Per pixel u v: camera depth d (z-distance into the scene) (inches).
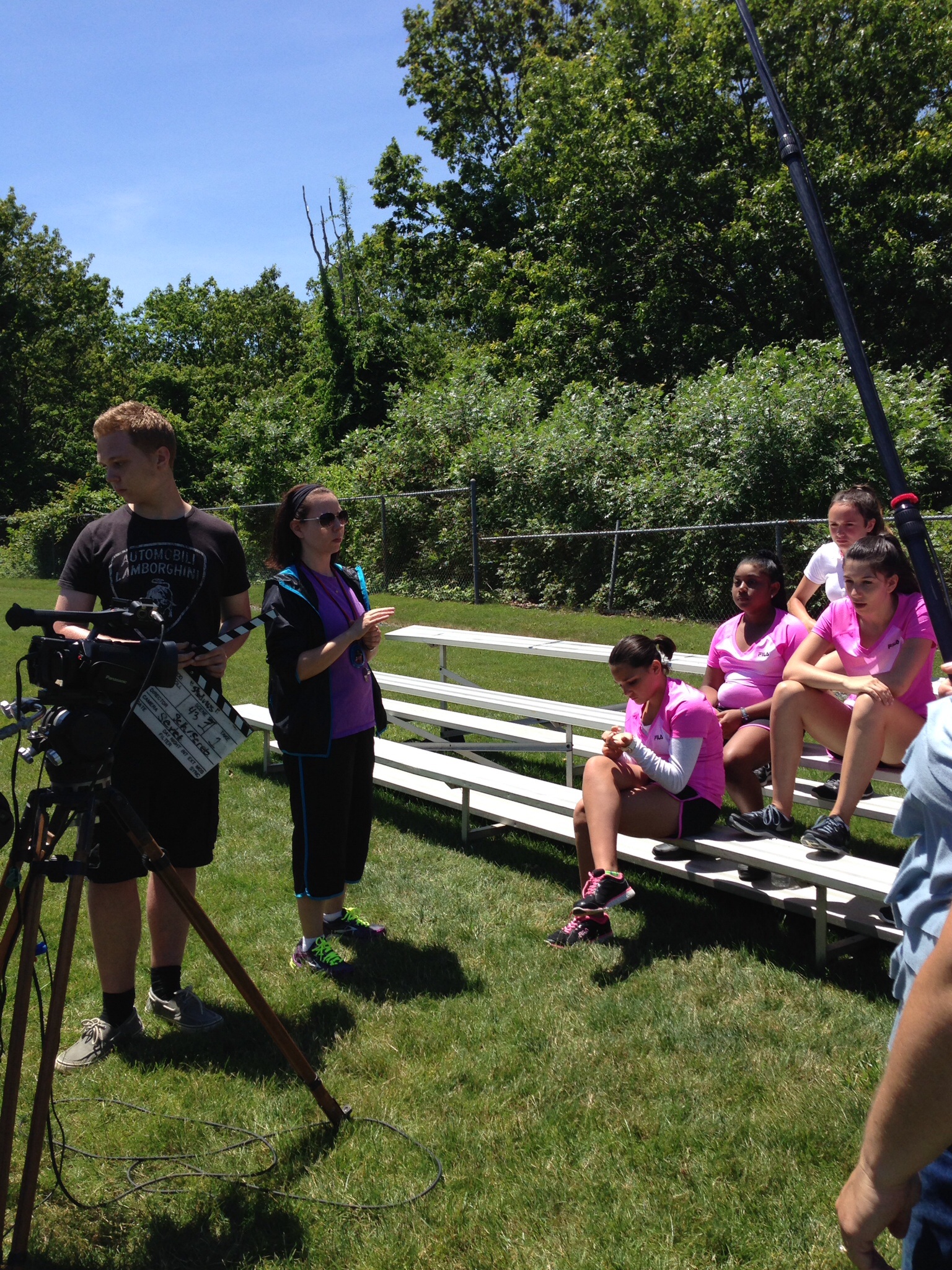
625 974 140.7
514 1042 123.3
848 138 768.9
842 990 134.4
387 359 1090.1
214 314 2009.1
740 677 192.2
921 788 50.9
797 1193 94.8
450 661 398.6
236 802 222.7
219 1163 102.0
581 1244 89.4
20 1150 103.8
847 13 788.0
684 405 593.9
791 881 153.4
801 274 786.2
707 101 797.9
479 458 646.5
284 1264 87.9
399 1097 112.3
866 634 155.6
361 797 148.8
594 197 837.8
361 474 736.3
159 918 127.2
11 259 1502.2
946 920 45.3
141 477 121.0
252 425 866.8
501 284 1000.9
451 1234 91.1
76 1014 133.2
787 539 509.4
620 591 564.4
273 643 138.3
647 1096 111.8
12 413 1529.3
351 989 137.8
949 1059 43.8
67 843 194.4
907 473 517.3
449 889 173.3
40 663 89.0
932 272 732.0
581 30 1141.1
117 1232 92.2
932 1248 49.9
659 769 151.3
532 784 179.9
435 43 1194.0
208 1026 127.5
